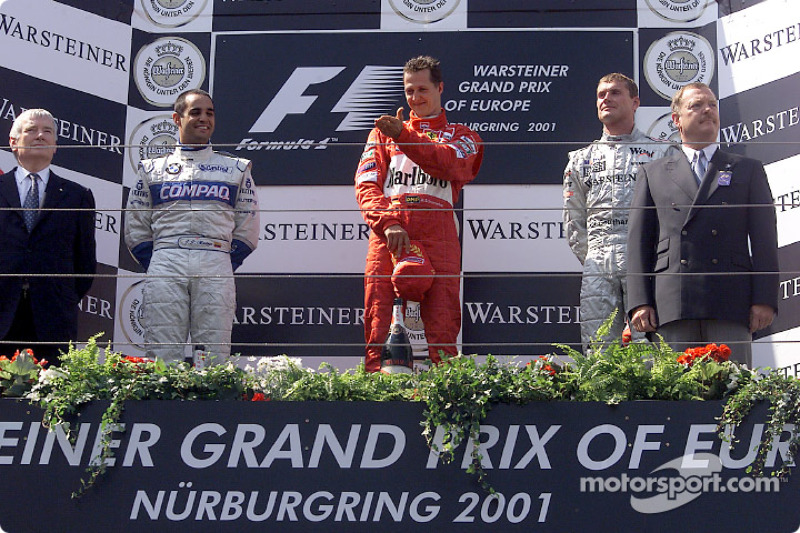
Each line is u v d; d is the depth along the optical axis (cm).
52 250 2192
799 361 2367
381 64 2592
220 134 2584
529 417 1481
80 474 1491
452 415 1478
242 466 1484
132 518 1477
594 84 2559
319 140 2578
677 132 2545
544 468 1469
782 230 2445
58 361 2148
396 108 2583
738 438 1466
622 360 1555
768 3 2525
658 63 2559
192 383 1546
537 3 2583
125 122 2594
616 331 2167
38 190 2236
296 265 2520
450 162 2062
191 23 2622
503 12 2586
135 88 2606
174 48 2614
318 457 1481
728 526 1449
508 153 2536
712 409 1475
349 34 2603
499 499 1461
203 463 1486
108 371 1553
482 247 2505
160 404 1502
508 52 2572
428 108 2178
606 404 1481
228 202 2250
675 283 1936
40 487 1490
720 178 1995
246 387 1582
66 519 1481
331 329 2495
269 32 2611
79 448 1497
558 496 1462
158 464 1488
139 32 2619
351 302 2502
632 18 2572
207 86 2605
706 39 2559
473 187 2525
